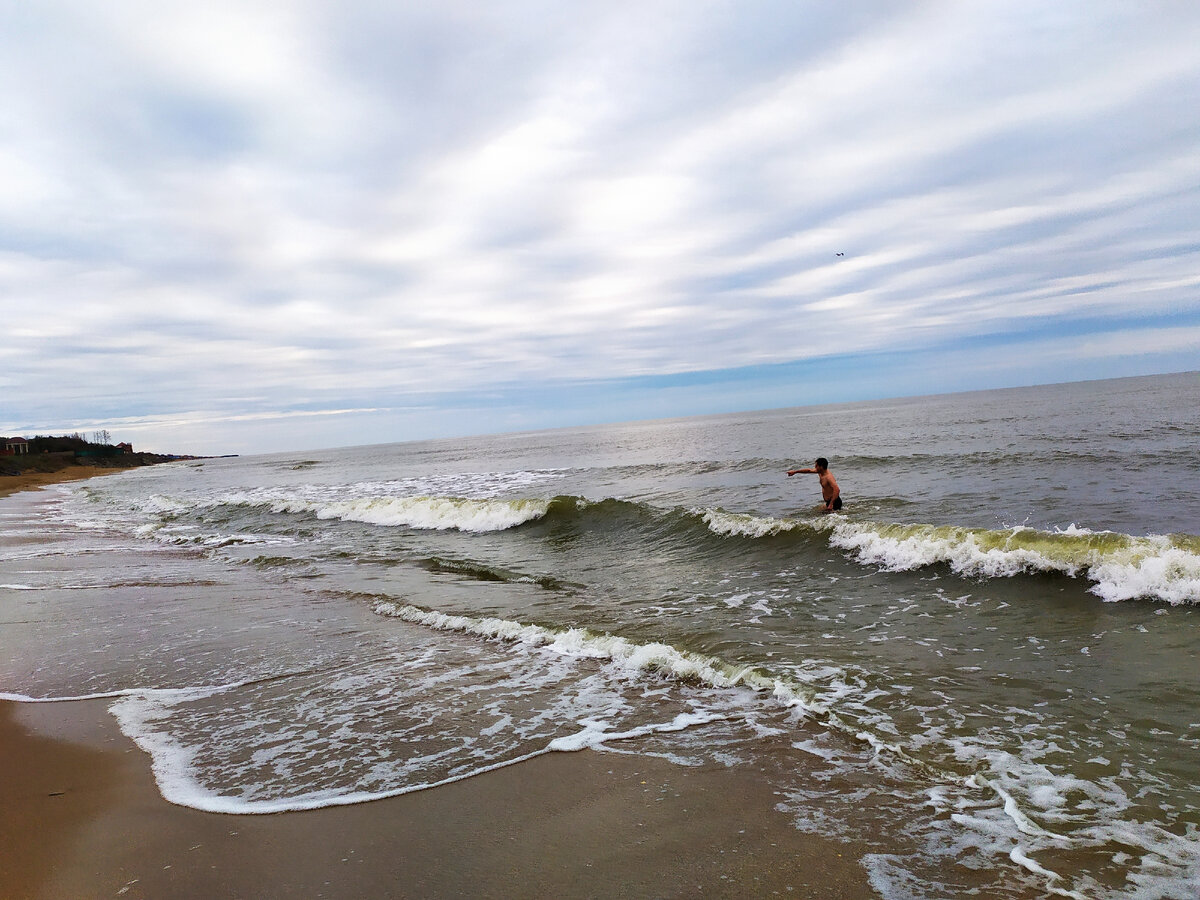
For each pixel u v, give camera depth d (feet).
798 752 13.48
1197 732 13.19
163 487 143.95
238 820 11.53
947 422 139.44
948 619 21.88
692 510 42.32
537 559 38.37
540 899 9.05
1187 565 21.24
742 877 9.40
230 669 20.34
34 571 40.14
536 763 13.47
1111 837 10.05
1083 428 92.63
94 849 10.73
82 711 17.12
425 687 18.26
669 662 19.02
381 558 41.01
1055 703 15.03
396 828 11.12
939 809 11.09
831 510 44.60
